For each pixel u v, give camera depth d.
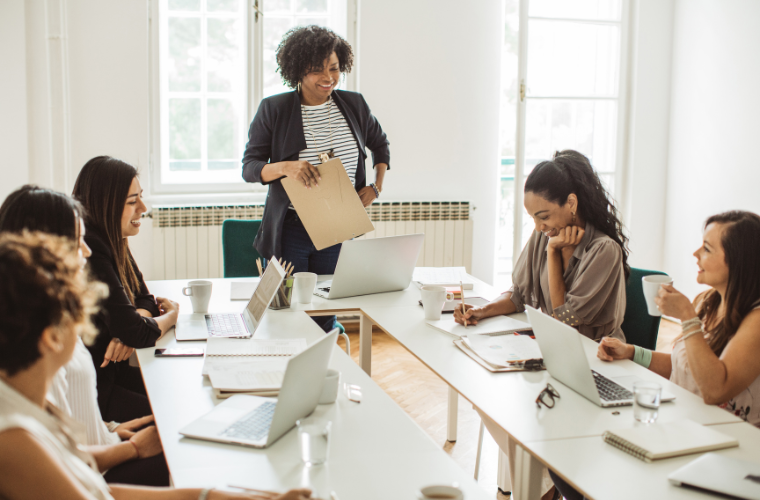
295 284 2.44
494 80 4.75
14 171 3.99
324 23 4.52
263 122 2.83
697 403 1.55
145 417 1.72
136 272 2.23
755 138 4.20
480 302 2.45
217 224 4.35
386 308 2.38
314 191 2.62
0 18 3.84
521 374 1.72
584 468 1.22
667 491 1.14
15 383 0.87
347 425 1.40
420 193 4.75
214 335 2.00
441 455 1.28
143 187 4.30
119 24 4.09
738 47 4.30
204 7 4.34
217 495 1.07
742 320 1.61
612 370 1.75
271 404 1.47
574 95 4.83
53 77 3.99
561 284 2.19
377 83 4.54
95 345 1.96
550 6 4.72
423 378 3.69
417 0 4.53
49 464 0.84
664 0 4.81
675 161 4.91
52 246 0.89
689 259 4.80
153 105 4.28
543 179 2.12
